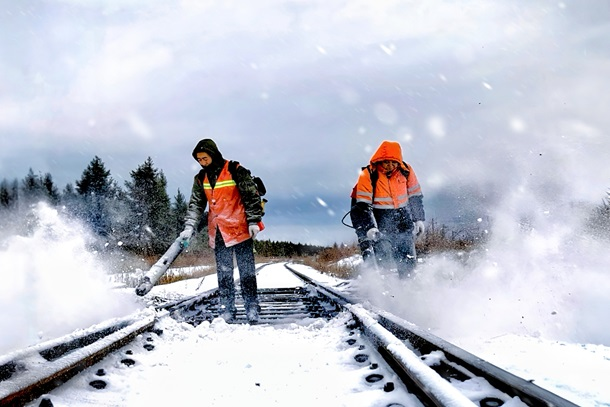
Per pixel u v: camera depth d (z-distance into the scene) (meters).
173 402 2.38
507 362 2.94
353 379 2.72
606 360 2.94
